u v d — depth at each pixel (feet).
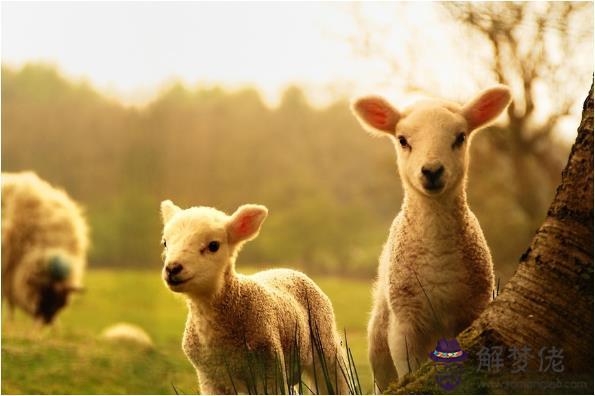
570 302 13.58
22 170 96.37
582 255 13.64
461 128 16.96
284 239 92.12
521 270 14.25
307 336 17.24
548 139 43.09
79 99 100.73
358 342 37.86
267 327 15.88
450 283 16.60
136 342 33.42
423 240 16.70
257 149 100.78
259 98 101.60
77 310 54.65
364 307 54.49
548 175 44.96
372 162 78.95
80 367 26.35
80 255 37.40
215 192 99.19
